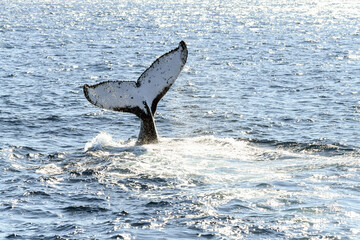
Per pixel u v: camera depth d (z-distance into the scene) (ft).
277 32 438.40
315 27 479.00
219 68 252.42
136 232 75.05
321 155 105.50
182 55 106.01
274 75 229.86
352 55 298.15
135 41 375.25
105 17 577.02
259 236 72.84
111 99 102.63
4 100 173.17
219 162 99.04
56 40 371.56
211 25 499.10
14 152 114.42
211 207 81.82
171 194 86.58
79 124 144.36
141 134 108.99
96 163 100.58
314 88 197.88
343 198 83.87
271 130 137.59
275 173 94.22
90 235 74.74
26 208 84.23
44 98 178.50
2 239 74.23
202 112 160.15
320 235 72.54
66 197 87.66
